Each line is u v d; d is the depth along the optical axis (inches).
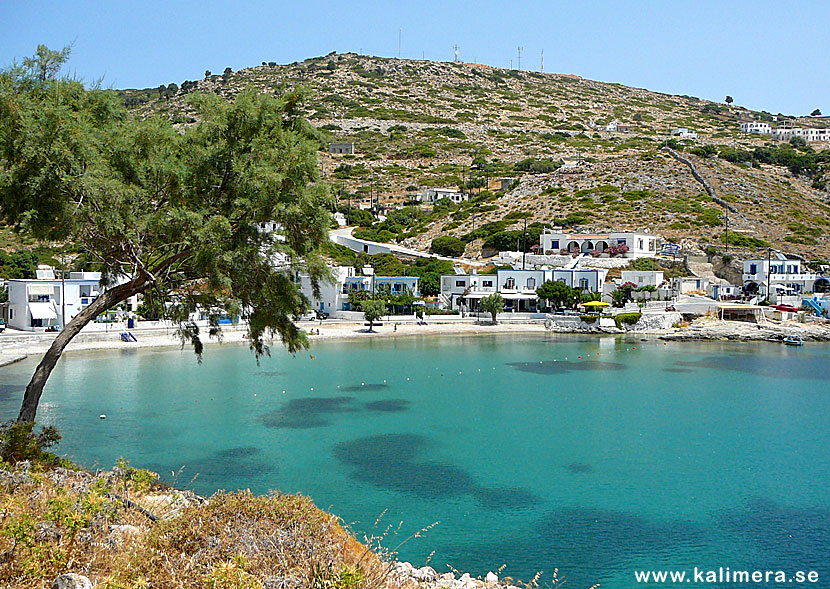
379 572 563.5
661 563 1052.5
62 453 1579.7
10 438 901.2
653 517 1243.8
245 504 597.0
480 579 959.6
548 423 2003.0
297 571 506.6
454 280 5211.6
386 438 1806.1
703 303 4675.2
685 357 3494.1
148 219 965.2
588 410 2196.1
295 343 1119.6
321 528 587.2
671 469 1541.6
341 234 6850.4
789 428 1952.5
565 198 7396.7
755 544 1129.4
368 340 4146.2
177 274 1109.7
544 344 4010.8
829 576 1010.1
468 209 7746.1
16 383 2474.2
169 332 3927.2
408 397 2406.5
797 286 5255.9
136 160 1034.7
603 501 1328.7
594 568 1034.7
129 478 919.7
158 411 2097.7
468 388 2598.4
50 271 3944.4
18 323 3698.3
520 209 7357.3
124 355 3294.8
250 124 1007.0
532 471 1519.4
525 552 1087.0
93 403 2188.7
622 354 3604.8
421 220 7770.7
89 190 922.1
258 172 968.9
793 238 6323.8
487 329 4621.1
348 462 1573.6
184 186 1007.6
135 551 541.0
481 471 1515.7
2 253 4894.2
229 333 4060.0
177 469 1488.7
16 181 955.3
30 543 506.6
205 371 2898.6
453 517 1234.6
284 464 1550.2
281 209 965.2
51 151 941.8
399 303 4894.2
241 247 975.0
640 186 7716.5
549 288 4840.1
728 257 5546.3
